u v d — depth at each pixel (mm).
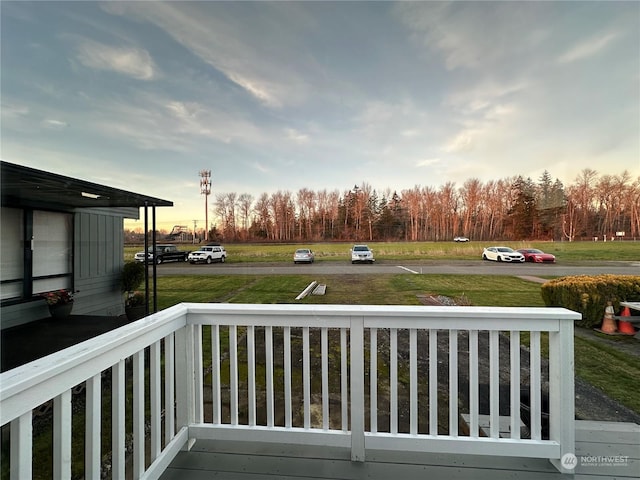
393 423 1491
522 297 8000
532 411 1445
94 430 1030
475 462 1465
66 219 5074
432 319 1459
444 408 2625
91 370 1025
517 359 1448
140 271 6293
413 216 31797
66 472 935
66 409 938
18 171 2949
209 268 15547
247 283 10781
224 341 4523
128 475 1833
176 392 1612
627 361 3732
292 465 1462
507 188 28812
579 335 4715
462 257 20188
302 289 9508
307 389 1543
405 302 7445
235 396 1592
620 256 18125
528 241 25969
